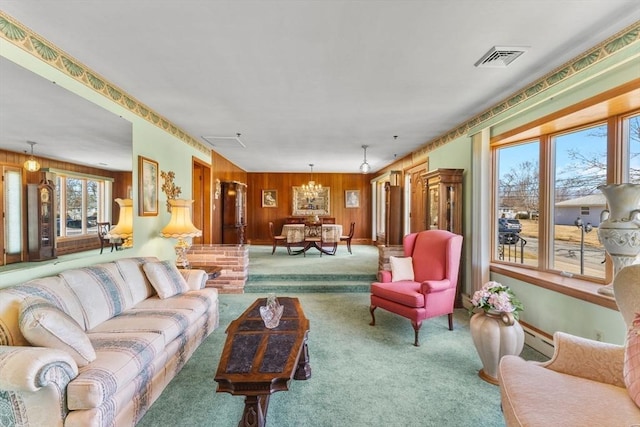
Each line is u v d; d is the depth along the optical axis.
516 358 1.68
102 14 1.78
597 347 1.52
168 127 3.94
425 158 5.29
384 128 4.26
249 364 1.59
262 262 6.06
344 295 4.43
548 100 2.64
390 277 3.46
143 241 3.39
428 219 4.36
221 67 2.44
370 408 1.92
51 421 1.41
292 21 1.83
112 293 2.38
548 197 3.03
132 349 1.80
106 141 2.73
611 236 2.03
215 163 6.06
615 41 1.97
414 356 2.61
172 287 2.86
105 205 2.74
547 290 2.70
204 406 1.92
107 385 1.49
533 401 1.29
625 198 2.00
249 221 9.26
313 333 3.09
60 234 2.26
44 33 1.99
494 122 3.27
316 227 7.13
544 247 3.04
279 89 2.88
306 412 1.87
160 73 2.55
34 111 2.04
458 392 2.09
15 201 1.94
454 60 2.31
